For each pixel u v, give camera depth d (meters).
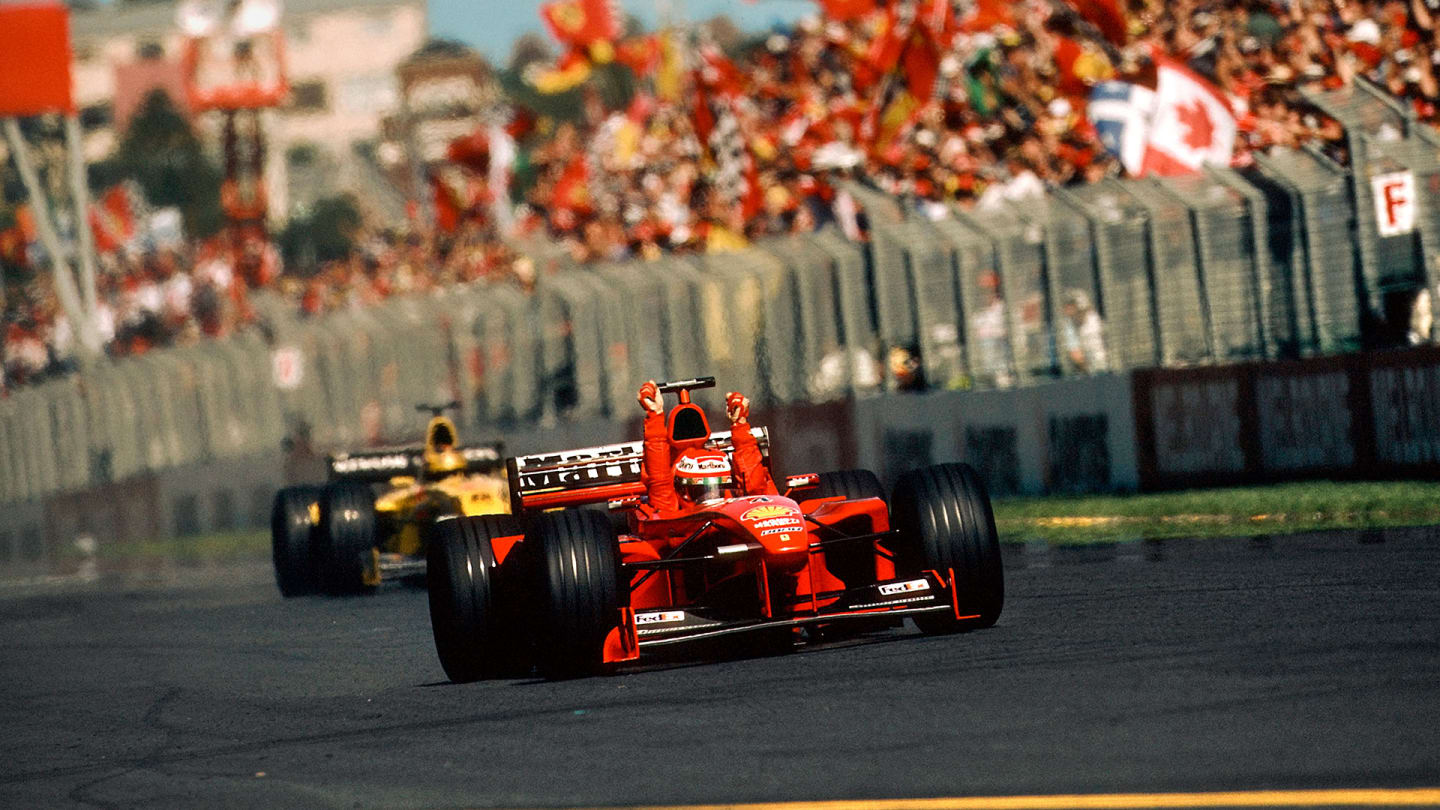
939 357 69.56
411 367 89.88
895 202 71.06
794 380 74.69
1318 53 70.06
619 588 29.44
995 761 19.92
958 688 24.73
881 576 32.12
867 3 84.12
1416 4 64.81
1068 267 65.06
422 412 89.75
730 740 22.72
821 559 31.88
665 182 97.81
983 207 67.69
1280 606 30.58
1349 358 53.94
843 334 72.88
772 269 74.94
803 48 96.06
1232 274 60.34
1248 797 17.33
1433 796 16.77
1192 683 23.39
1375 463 53.50
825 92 94.56
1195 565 39.53
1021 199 66.56
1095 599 34.84
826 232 73.38
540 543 29.55
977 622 31.58
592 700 27.33
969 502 30.47
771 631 30.58
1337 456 54.88
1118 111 68.94
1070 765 19.38
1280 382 56.44
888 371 71.38
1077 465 63.28
